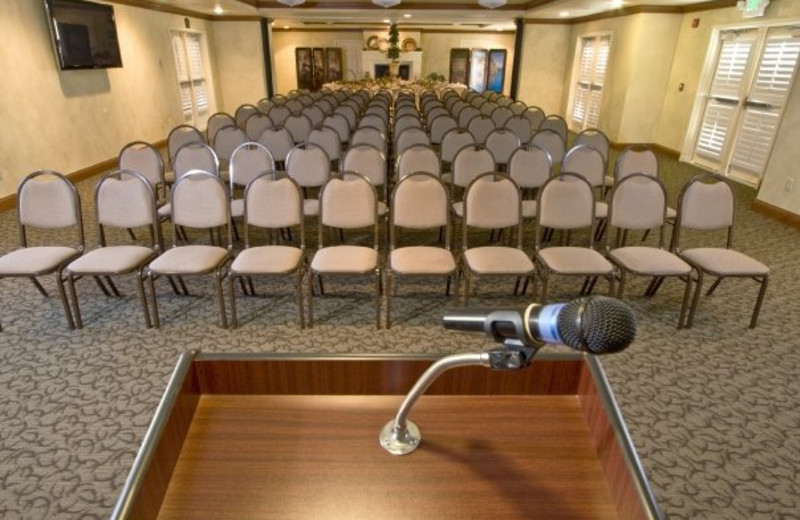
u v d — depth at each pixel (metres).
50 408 2.09
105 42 6.35
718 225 2.90
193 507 0.86
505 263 2.60
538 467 0.95
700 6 7.07
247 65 10.90
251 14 10.44
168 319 2.80
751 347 2.61
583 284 3.29
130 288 3.16
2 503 1.65
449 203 2.88
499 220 2.92
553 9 8.95
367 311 2.91
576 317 0.59
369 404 1.11
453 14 10.30
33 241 3.94
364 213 2.90
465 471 0.93
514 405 1.11
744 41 6.27
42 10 5.25
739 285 3.32
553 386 1.14
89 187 5.61
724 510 1.67
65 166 5.67
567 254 2.71
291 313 2.89
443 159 4.72
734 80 6.43
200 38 10.08
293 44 15.48
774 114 5.73
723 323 2.84
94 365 2.39
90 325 2.73
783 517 1.65
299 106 7.00
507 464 0.95
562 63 11.10
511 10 10.17
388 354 1.12
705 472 1.82
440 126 5.60
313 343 2.58
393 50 11.95
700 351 2.56
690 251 2.81
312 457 0.96
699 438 1.98
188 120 9.50
